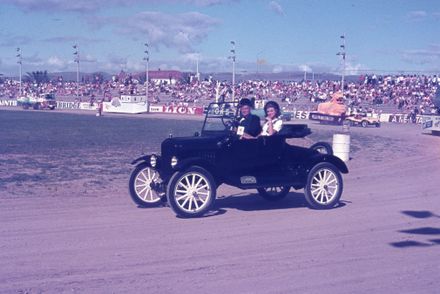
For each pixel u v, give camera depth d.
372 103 88.19
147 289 6.44
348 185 15.19
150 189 11.85
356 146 30.11
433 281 6.80
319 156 11.66
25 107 89.31
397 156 24.44
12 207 11.45
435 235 9.16
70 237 8.89
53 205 11.74
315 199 11.47
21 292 6.29
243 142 11.15
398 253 8.04
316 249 8.25
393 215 10.86
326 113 60.06
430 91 92.19
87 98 111.31
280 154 11.43
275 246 8.41
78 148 26.39
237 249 8.23
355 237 9.02
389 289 6.51
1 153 23.58
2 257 7.72
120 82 138.50
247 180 11.12
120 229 9.52
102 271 7.11
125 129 42.53
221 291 6.39
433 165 20.56
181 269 7.21
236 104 11.62
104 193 13.44
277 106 11.68
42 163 19.83
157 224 9.96
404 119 67.00
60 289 6.41
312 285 6.63
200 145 10.94
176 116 70.88
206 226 9.81
